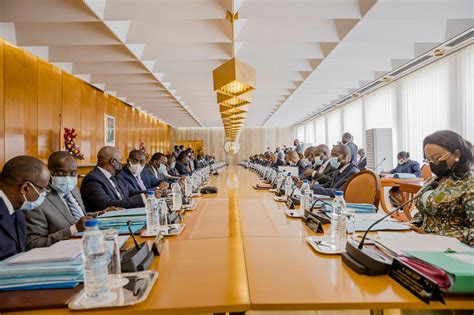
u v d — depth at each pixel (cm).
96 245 94
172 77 563
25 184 129
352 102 822
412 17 300
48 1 287
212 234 141
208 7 289
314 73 516
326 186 344
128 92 715
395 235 117
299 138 1472
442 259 88
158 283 87
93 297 77
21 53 414
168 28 350
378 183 216
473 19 345
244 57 426
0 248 117
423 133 533
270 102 830
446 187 154
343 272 93
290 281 87
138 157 331
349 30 329
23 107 418
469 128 429
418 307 73
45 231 158
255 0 295
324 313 174
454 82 453
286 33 351
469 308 73
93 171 268
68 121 534
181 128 1606
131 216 167
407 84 574
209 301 76
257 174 613
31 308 73
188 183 296
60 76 510
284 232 144
